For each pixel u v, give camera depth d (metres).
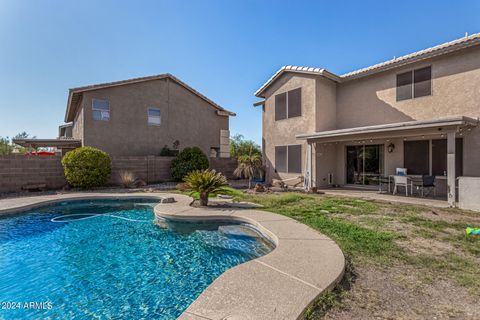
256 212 8.40
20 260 5.60
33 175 13.85
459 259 4.51
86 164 13.98
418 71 11.72
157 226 8.20
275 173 16.94
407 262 4.41
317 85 14.20
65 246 6.46
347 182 14.88
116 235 7.31
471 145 9.98
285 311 2.88
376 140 13.43
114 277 4.76
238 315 2.80
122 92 18.58
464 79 10.27
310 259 4.43
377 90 13.31
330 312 2.97
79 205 11.27
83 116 17.06
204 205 9.74
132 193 12.90
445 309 3.03
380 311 2.99
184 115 21.75
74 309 3.76
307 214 8.06
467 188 8.68
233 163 21.33
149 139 19.73
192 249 6.21
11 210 9.21
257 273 3.88
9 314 3.62
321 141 13.62
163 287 4.38
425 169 11.66
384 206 9.20
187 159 18.06
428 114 11.35
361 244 5.28
